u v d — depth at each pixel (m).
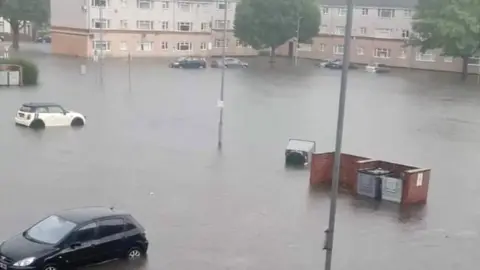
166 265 17.91
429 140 40.31
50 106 38.66
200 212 23.14
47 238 16.56
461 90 70.88
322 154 27.75
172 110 47.41
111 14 90.44
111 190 25.47
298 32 94.44
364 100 58.81
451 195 27.19
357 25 101.38
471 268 19.06
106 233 17.28
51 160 30.08
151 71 75.75
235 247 19.78
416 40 88.81
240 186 27.05
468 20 82.75
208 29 100.94
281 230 21.61
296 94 60.59
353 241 20.92
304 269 18.31
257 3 93.38
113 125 40.16
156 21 95.31
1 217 21.36
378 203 25.50
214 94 57.72
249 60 99.12
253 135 39.09
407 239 21.39
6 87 55.56
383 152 35.88
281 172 29.91
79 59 85.50
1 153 30.94
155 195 25.06
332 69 90.06
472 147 38.47
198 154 33.03
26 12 95.81
